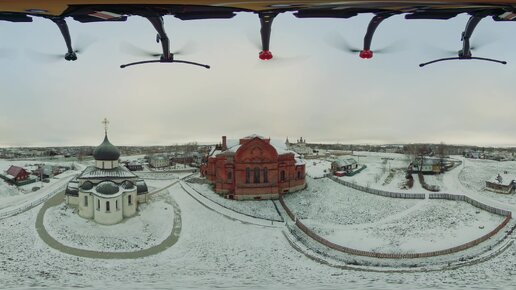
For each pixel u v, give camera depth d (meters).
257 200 62.66
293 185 66.50
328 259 41.31
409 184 73.69
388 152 144.62
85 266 39.00
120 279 35.03
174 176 84.81
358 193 65.56
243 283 33.66
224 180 65.06
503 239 44.25
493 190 69.06
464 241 44.81
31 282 34.12
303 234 49.09
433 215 53.81
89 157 127.44
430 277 35.06
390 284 33.06
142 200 60.78
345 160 91.31
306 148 130.50
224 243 46.28
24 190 73.25
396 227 50.44
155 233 49.44
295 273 37.09
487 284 32.56
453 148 135.88
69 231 48.62
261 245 45.59
